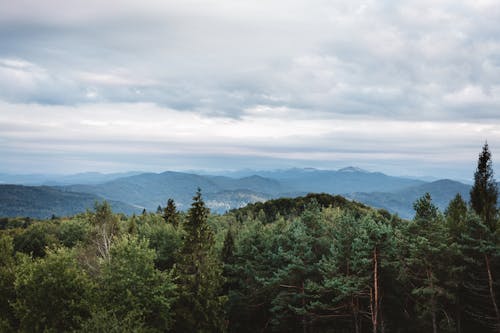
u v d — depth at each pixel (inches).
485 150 1720.0
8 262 1481.3
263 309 1818.4
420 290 1243.2
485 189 1697.8
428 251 1255.5
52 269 1180.5
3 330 1146.7
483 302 1347.2
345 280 1353.3
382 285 1373.0
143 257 1294.3
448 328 1272.1
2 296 1291.8
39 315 1106.1
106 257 1526.8
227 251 2020.2
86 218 2689.5
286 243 1768.0
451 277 1294.3
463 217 1517.0
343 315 1462.8
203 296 1497.3
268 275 1704.0
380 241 1298.0
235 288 1882.4
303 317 1509.6
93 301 1171.3
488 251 1253.7
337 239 1561.3
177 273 1569.9
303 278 1565.0
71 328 1063.6
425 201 1378.0
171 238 2107.5
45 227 2655.0
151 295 1259.8
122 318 1111.0
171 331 1492.4
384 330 1433.3
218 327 1518.2
